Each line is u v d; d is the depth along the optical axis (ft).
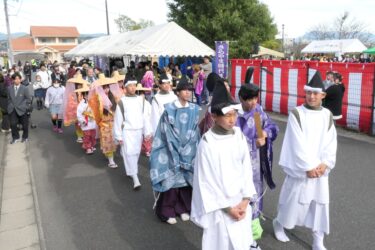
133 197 18.74
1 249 14.10
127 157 19.52
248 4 94.48
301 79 37.19
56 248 13.94
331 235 13.94
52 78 51.24
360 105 30.96
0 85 35.32
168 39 48.39
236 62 47.50
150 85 44.04
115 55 54.44
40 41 244.63
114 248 13.78
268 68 41.81
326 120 12.08
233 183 9.65
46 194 19.58
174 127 14.52
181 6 99.04
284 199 12.92
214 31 92.02
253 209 12.25
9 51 105.19
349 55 121.29
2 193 20.08
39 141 32.27
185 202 15.75
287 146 12.50
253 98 12.16
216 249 9.97
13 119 31.37
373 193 17.93
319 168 11.84
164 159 14.76
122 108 19.35
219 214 9.73
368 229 14.37
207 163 9.55
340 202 16.93
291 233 14.21
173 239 14.30
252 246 12.35
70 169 23.89
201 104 48.88
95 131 27.30
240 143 9.84
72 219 16.39
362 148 26.08
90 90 24.20
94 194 19.30
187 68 60.75
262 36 98.37
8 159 27.02
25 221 16.51
